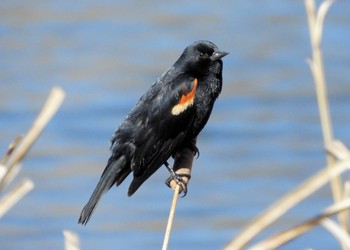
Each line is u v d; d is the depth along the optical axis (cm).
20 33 2448
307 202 1513
